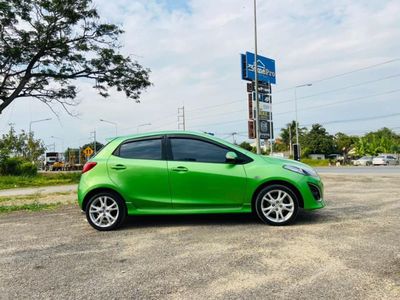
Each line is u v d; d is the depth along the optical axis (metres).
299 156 22.52
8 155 34.16
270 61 28.89
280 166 6.24
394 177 15.40
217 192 6.23
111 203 6.35
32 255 4.92
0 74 24.25
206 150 6.43
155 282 3.81
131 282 3.84
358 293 3.36
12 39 22.94
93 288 3.71
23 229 6.68
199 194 6.26
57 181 25.44
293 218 6.08
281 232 5.62
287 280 3.72
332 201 8.53
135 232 6.04
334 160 65.00
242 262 4.30
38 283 3.89
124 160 6.43
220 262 4.34
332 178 16.09
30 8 22.47
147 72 27.44
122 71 26.11
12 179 26.09
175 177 6.27
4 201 12.21
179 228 6.18
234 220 6.64
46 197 13.05
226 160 6.32
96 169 6.41
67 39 24.22
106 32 25.02
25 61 23.91
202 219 6.84
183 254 4.71
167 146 6.50
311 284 3.60
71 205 9.96
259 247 4.87
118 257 4.70
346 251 4.54
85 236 5.91
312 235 5.37
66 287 3.76
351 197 9.16
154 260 4.52
